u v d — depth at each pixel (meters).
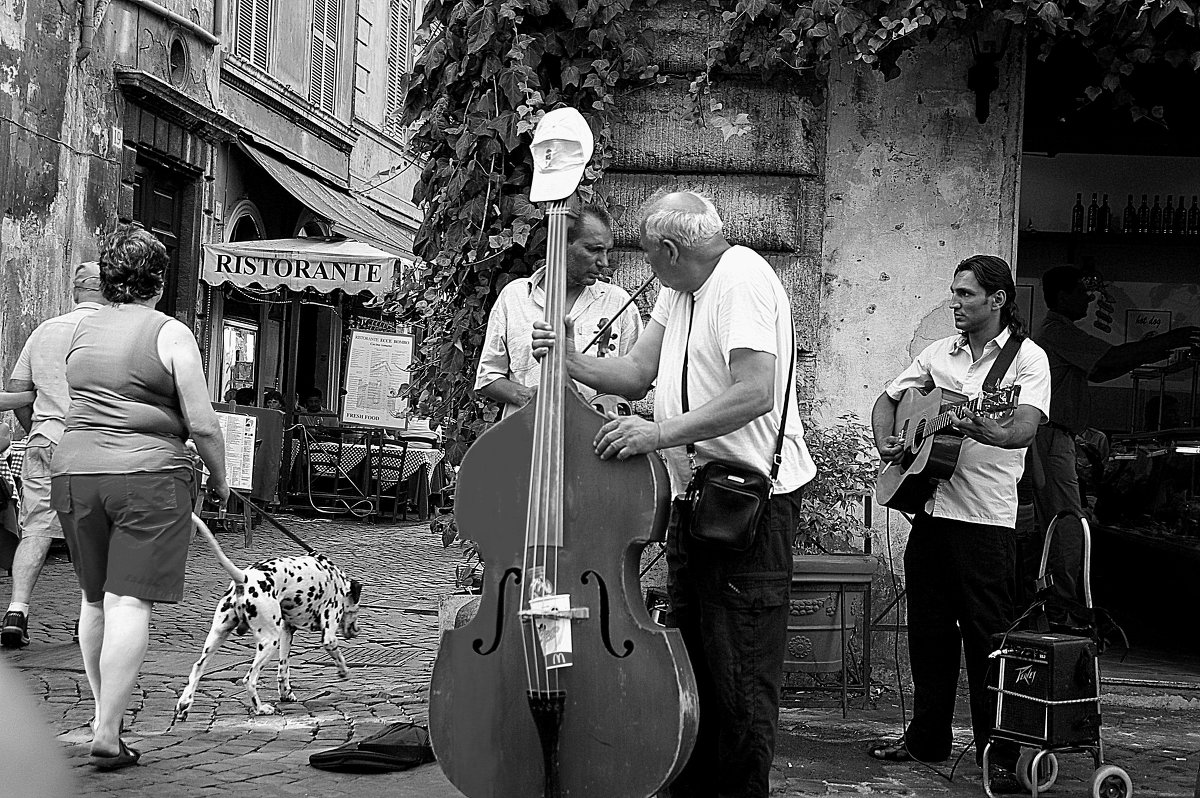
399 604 9.86
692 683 3.62
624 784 3.59
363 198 23.25
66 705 5.96
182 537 5.05
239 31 17.88
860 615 6.37
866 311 6.65
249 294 18.30
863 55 6.07
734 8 6.43
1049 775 4.94
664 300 4.48
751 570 4.12
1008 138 6.62
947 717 5.28
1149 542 9.47
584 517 3.67
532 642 3.60
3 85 12.16
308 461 17.20
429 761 5.17
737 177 6.65
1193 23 5.89
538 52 6.32
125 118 14.56
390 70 24.81
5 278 12.24
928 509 5.14
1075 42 7.38
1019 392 4.88
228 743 5.41
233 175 17.78
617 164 6.60
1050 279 8.00
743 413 3.87
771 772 5.12
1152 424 10.91
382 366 17.77
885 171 6.64
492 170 6.39
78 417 5.04
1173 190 10.94
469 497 3.75
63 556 11.79
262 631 6.01
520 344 5.52
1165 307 11.02
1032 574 7.22
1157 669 7.36
